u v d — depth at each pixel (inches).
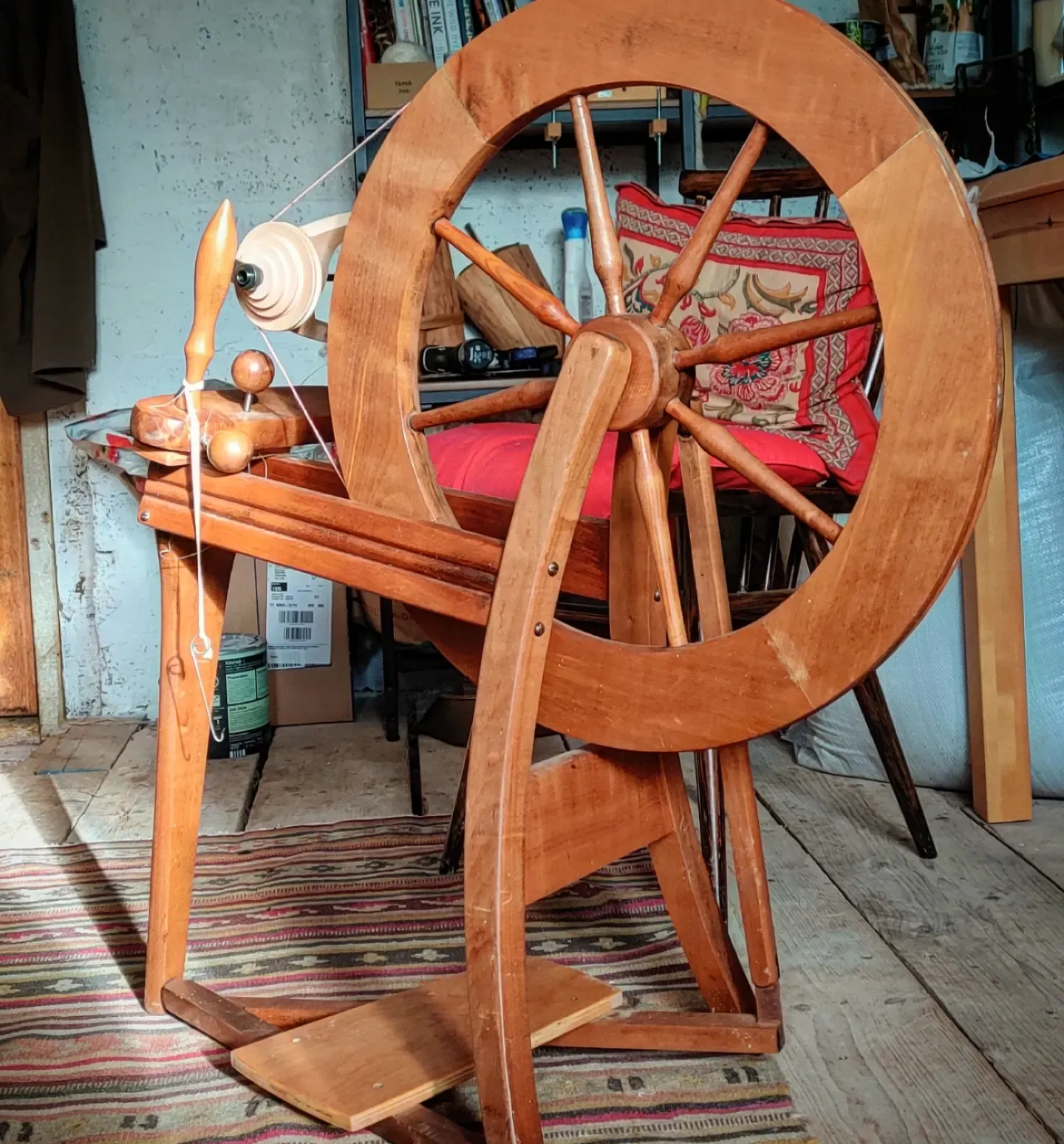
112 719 118.4
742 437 67.1
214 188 114.7
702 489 50.5
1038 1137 45.4
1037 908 66.3
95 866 77.2
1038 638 81.5
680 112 101.7
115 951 64.3
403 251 48.2
